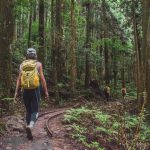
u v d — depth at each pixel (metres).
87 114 14.11
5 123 10.38
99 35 40.94
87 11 36.16
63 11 31.62
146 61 14.43
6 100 12.98
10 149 8.31
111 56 44.06
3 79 13.05
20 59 27.16
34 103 9.22
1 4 13.12
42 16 27.33
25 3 26.00
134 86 41.31
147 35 14.41
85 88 32.97
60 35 27.80
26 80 9.00
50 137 9.70
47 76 28.00
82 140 9.55
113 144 10.18
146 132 11.57
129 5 27.31
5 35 13.17
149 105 14.12
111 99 30.78
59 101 22.72
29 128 8.99
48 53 32.88
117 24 39.41
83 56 37.38
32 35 34.69
